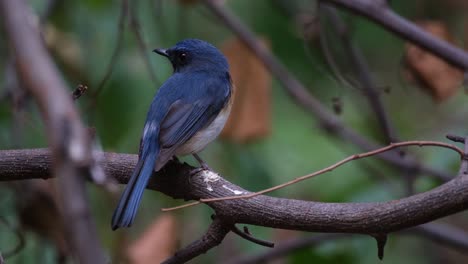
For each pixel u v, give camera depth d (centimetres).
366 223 554
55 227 963
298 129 1236
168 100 833
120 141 1053
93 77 1071
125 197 653
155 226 917
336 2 955
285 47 1263
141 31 995
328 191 1148
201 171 679
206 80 865
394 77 1369
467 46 1171
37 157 689
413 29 927
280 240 1132
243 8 1265
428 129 1345
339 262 1091
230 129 1045
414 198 538
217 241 625
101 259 244
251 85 1053
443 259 1342
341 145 1206
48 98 243
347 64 1148
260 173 1078
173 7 1170
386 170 1263
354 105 1323
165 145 768
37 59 249
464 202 521
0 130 1084
